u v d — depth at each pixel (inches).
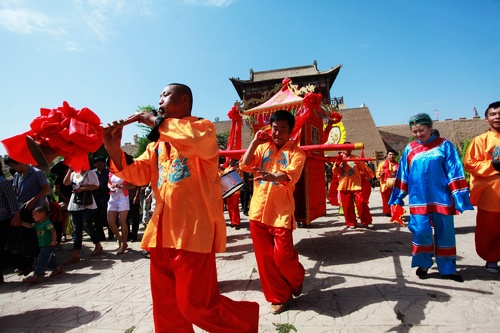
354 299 126.5
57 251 260.2
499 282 137.9
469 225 262.2
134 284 164.4
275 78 1400.1
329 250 205.3
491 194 149.0
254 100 251.3
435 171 145.4
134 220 281.1
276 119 130.5
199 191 78.4
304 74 1416.1
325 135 254.4
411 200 151.6
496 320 105.3
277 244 119.1
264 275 121.3
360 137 1344.7
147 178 90.1
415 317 109.1
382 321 107.6
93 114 66.4
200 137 71.1
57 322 124.5
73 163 65.7
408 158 157.0
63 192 285.1
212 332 78.4
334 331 102.4
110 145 78.7
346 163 282.7
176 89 81.8
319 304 123.9
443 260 144.4
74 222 221.5
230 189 132.2
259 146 144.0
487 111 156.0
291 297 124.3
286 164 129.4
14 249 243.8
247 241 254.8
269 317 115.0
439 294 127.4
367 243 218.4
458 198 137.8
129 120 79.7
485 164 150.3
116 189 234.1
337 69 1309.1
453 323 104.3
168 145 84.9
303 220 212.2
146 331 111.0
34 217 185.2
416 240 148.1
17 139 60.2
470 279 143.0
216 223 80.5
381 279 147.3
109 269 197.5
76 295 153.8
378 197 593.0
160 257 80.5
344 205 282.7
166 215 77.2
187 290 73.5
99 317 126.1
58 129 60.7
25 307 142.6
